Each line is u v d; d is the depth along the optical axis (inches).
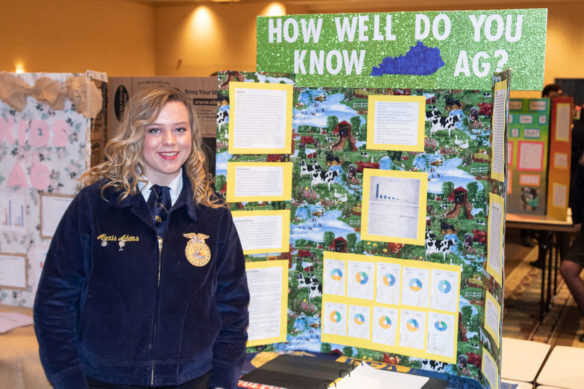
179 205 57.6
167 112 56.4
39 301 54.3
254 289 82.0
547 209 195.3
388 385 71.7
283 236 83.0
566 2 381.1
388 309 80.3
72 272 55.5
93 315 54.9
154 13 467.5
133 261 55.1
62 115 94.8
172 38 466.6
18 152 98.3
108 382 55.2
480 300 75.0
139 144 56.7
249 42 447.2
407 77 76.3
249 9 443.2
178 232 57.7
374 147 78.9
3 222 101.0
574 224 170.6
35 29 348.8
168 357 55.6
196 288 57.5
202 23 457.1
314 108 80.9
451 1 406.6
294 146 82.3
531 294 232.4
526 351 87.0
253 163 79.8
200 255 58.0
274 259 82.8
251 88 78.4
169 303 55.9
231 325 61.7
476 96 73.2
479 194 74.2
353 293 82.0
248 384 71.5
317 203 82.5
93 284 55.2
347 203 81.1
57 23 365.7
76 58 384.2
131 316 54.9
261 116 79.4
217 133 77.7
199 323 57.5
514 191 199.6
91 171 58.5
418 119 76.3
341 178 81.0
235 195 79.5
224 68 455.8
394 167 78.2
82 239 55.8
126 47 436.1
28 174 98.3
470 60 73.2
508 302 221.6
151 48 467.8
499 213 66.2
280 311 84.0
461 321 76.3
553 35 386.3
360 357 82.4
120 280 54.9
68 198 96.6
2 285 102.7
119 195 56.3
